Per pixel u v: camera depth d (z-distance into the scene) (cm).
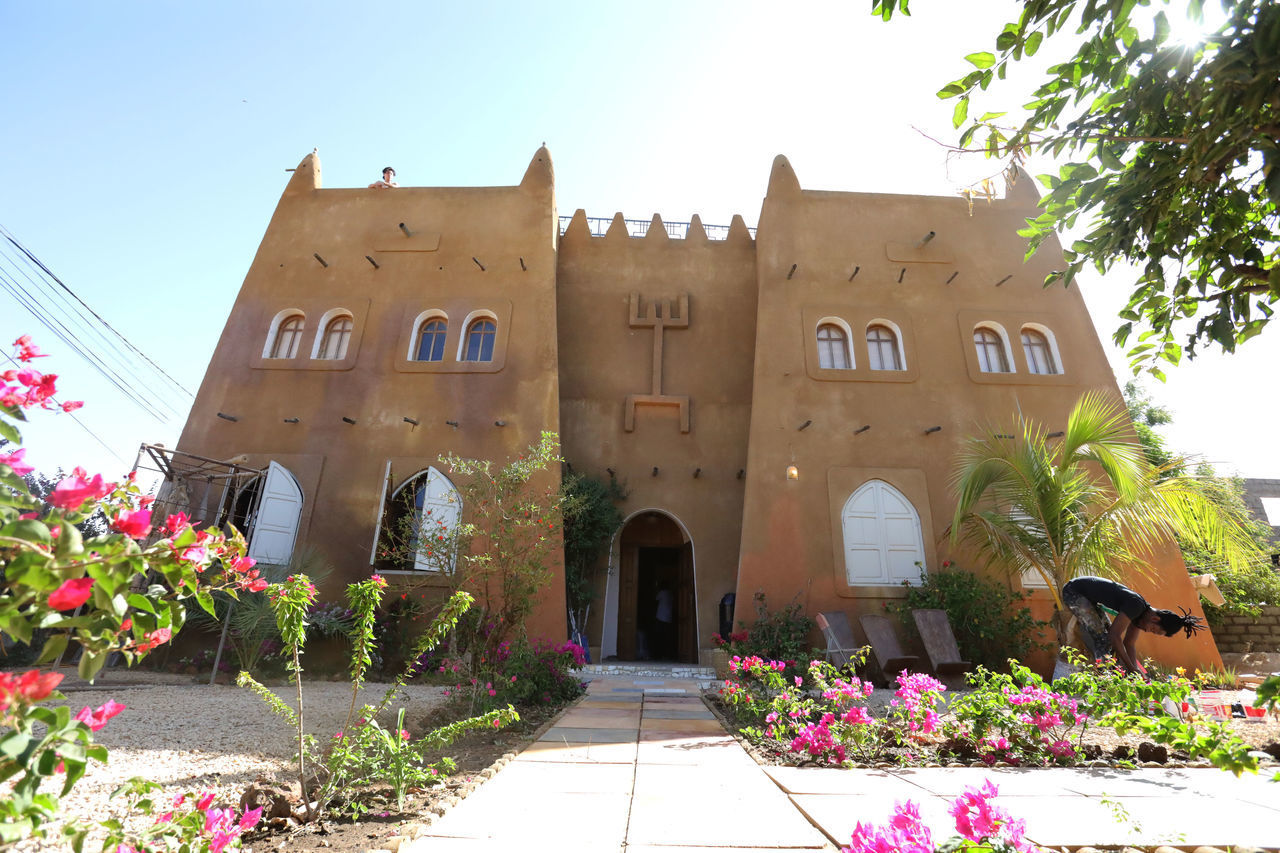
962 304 1240
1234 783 333
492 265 1266
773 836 252
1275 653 1129
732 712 604
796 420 1141
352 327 1220
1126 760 391
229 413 1148
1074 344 1209
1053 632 979
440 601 979
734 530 1245
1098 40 266
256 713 572
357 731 337
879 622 937
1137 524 891
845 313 1230
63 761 146
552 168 1359
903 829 188
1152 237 294
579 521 1152
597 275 1440
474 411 1145
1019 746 406
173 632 172
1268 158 240
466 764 399
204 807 210
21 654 820
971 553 1051
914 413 1152
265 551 998
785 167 1351
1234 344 313
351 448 1121
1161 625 611
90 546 150
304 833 270
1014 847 182
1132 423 1111
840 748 402
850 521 1077
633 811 289
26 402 171
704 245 1476
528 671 654
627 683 891
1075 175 308
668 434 1313
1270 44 221
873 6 282
